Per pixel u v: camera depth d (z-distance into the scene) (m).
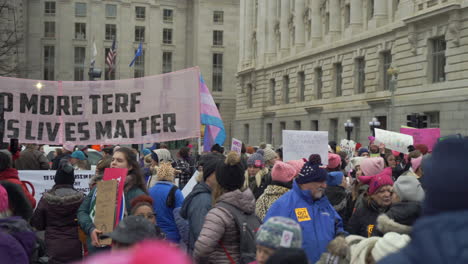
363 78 41.91
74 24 76.62
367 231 5.80
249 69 61.59
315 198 5.22
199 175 7.63
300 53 51.09
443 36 32.16
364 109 40.38
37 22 75.25
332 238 5.09
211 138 10.83
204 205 5.29
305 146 9.39
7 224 4.17
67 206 6.32
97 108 8.99
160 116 8.85
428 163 1.82
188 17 82.19
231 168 4.80
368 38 39.81
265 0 60.16
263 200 6.16
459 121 30.17
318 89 49.19
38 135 8.95
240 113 65.81
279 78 56.38
